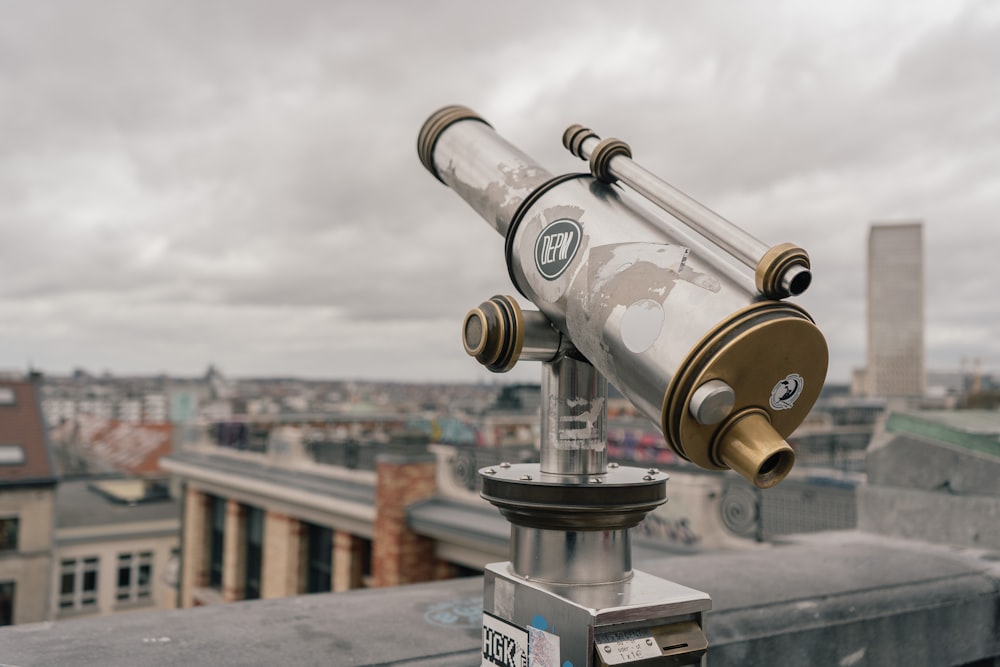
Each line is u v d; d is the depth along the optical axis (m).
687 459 1.08
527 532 1.29
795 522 9.01
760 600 1.88
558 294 1.24
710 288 1.05
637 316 1.09
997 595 2.31
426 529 12.12
